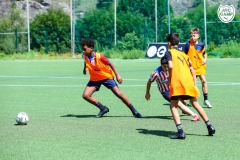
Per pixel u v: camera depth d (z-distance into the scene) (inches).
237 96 1432.1
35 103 1332.4
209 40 4611.2
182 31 4859.7
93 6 6018.7
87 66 1086.4
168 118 1069.1
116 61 3496.6
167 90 1065.5
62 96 1481.3
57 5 6422.2
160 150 768.9
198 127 954.1
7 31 5142.7
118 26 4837.6
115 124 998.4
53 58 4173.2
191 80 850.1
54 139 853.2
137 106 1255.5
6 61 3818.9
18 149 780.0
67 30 4778.5
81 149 777.6
